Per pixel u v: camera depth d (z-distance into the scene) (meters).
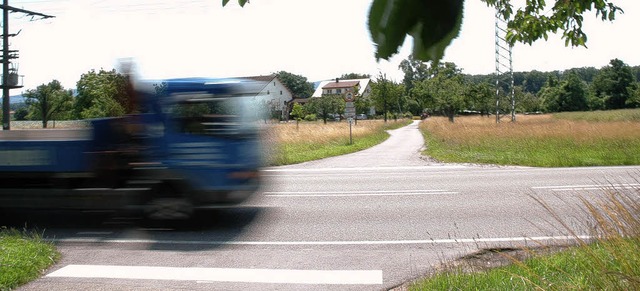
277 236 6.35
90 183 6.70
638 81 68.44
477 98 50.50
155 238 6.30
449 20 0.57
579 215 7.01
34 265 5.07
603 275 3.10
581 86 73.38
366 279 4.71
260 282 4.69
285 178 12.41
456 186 10.33
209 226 6.89
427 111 69.69
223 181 6.38
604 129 21.22
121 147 6.56
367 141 27.56
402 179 11.83
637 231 3.20
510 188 9.85
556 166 14.27
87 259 5.48
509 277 3.98
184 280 4.78
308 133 27.61
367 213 7.66
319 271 4.97
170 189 6.51
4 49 24.34
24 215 7.27
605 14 1.97
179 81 6.44
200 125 6.39
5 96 24.44
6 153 6.77
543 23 2.11
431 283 4.16
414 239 6.11
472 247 5.68
